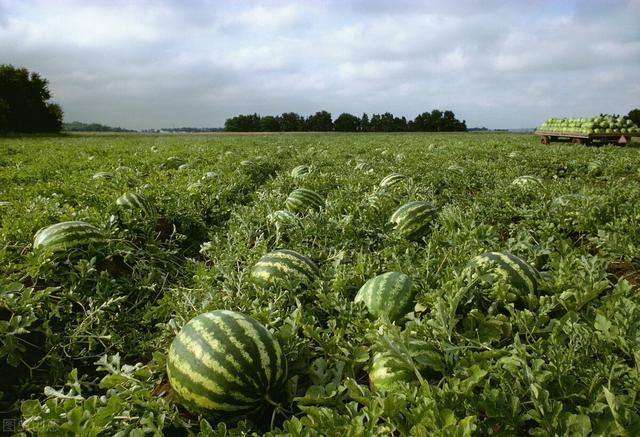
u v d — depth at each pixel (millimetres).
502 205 7379
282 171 12711
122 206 6398
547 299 3385
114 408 2434
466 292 3518
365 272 4168
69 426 2238
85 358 3891
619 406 2035
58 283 4742
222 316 2883
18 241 5344
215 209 7648
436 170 10961
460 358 2797
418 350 2723
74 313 4285
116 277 5230
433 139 31625
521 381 2555
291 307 3738
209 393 2637
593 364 2529
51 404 2467
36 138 38812
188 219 6977
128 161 14461
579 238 5785
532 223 6039
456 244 4582
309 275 4109
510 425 2244
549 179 11188
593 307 3326
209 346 2705
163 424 2547
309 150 18375
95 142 28578
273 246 5594
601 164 12398
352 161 14102
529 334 3074
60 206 7430
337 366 2953
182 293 4051
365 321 3230
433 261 4266
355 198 7258
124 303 4691
